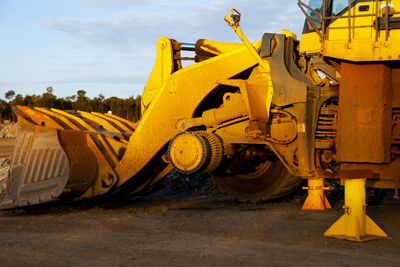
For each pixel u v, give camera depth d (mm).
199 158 7438
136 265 4188
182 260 4328
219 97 8352
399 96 6375
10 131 46969
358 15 6465
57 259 4441
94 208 8188
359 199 5172
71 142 7980
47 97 74688
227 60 7801
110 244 5059
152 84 8703
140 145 8289
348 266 4066
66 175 7645
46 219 7008
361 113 6359
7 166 13180
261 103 7555
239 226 5984
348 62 6414
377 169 6512
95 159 8203
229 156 7926
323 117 7383
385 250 4629
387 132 6348
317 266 4082
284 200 8695
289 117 7430
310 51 7453
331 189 9336
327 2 6980
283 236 5336
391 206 7551
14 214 7820
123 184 8367
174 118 8156
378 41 6121
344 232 5281
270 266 4098
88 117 9508
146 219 6699
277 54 7516
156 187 9375
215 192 9875
